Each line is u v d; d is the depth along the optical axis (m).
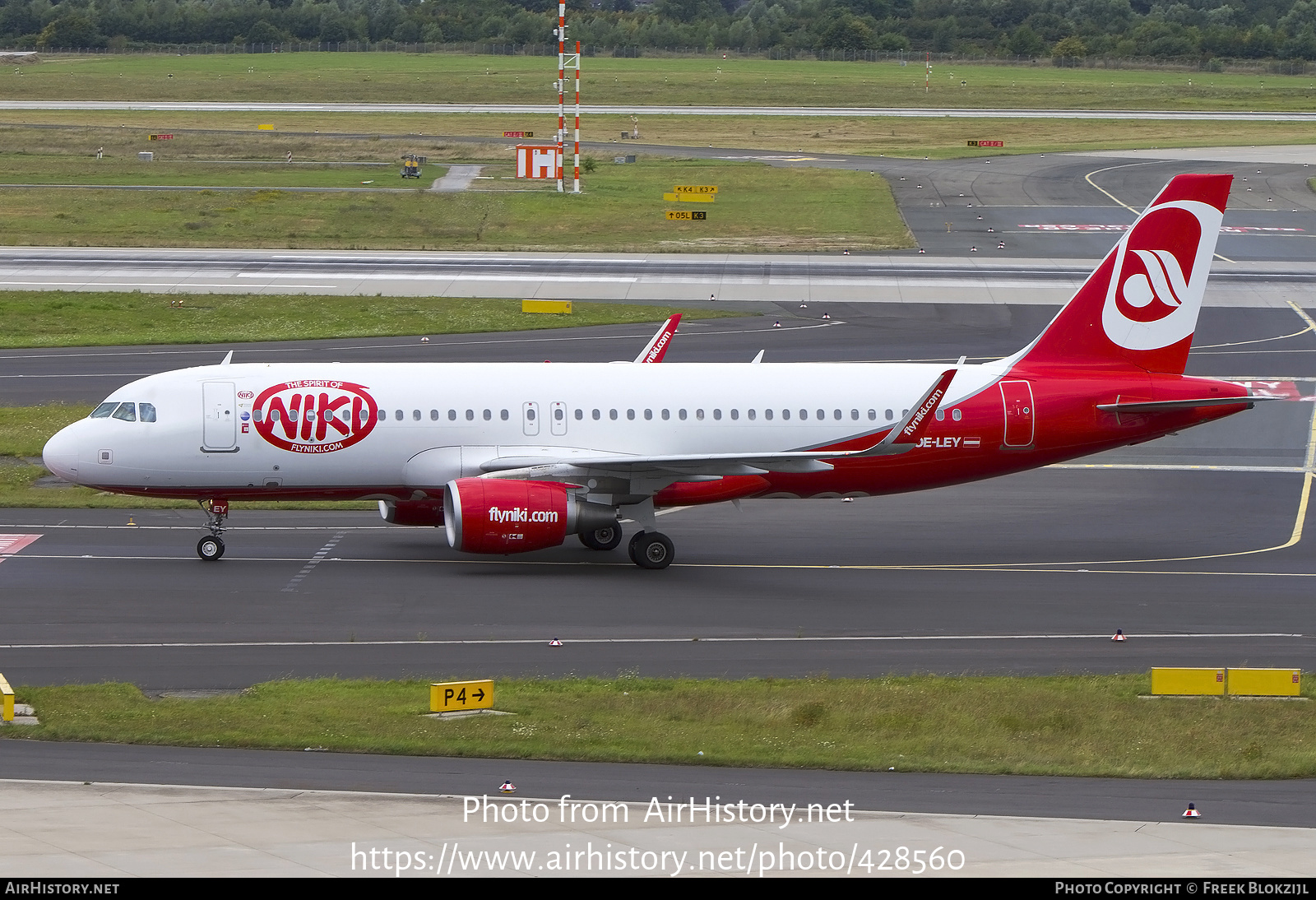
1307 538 190.88
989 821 91.44
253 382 172.38
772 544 185.88
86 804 89.88
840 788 98.94
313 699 120.25
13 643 136.75
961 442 178.00
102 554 172.00
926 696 125.19
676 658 137.88
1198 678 127.88
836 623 151.00
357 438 171.50
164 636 140.62
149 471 168.88
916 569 173.88
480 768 101.81
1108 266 181.00
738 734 112.94
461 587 162.00
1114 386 180.62
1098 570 174.38
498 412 174.12
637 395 177.00
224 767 100.38
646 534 172.00
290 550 176.88
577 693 124.69
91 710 115.00
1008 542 187.62
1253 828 91.19
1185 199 179.62
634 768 103.25
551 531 165.25
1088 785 101.69
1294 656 141.88
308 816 88.69
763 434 176.88
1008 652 142.25
